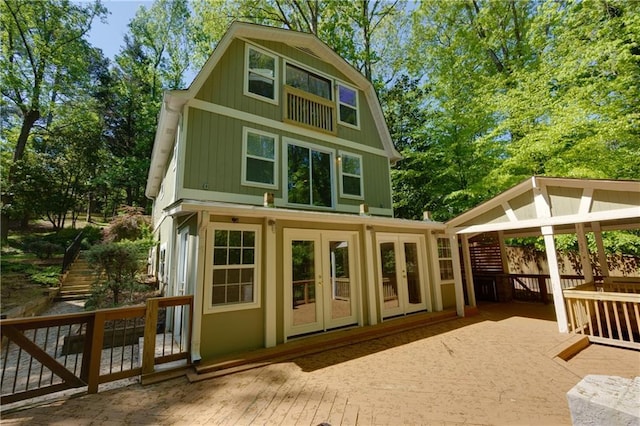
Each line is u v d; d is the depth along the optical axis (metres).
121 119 22.72
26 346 3.48
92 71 21.69
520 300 10.00
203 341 4.69
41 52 15.30
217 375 4.23
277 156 7.85
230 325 4.98
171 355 4.41
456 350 5.14
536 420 2.92
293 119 8.32
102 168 19.38
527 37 11.30
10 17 14.48
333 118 9.20
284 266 5.75
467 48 12.44
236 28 7.50
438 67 12.88
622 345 5.16
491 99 10.38
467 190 10.86
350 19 16.23
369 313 6.70
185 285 5.84
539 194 6.27
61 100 16.88
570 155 8.42
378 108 10.48
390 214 10.18
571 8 8.63
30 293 8.84
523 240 12.02
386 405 3.31
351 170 9.48
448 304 8.48
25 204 12.81
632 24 7.44
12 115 16.22
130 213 14.62
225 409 3.31
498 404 3.27
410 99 15.68
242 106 7.50
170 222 8.29
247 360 4.66
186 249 6.04
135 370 4.11
